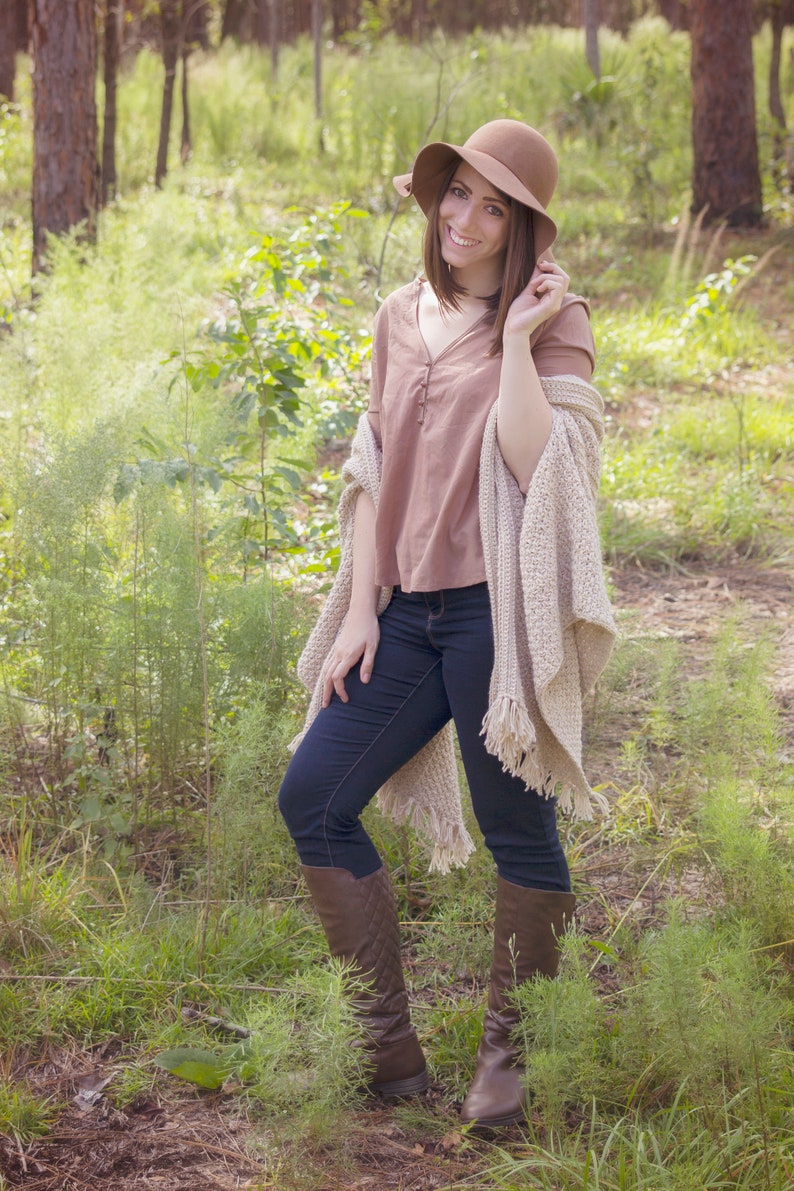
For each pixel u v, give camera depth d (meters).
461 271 2.27
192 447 3.34
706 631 4.61
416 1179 2.18
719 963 2.18
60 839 3.09
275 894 3.01
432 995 2.71
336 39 25.47
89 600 3.20
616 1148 2.18
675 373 7.75
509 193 2.10
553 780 2.25
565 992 2.21
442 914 2.88
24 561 3.46
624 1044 2.29
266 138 14.98
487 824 2.32
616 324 8.44
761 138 13.52
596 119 13.91
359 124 13.92
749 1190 2.03
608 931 2.87
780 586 5.09
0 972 2.64
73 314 5.72
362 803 2.31
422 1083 2.38
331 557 3.73
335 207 5.43
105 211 8.82
